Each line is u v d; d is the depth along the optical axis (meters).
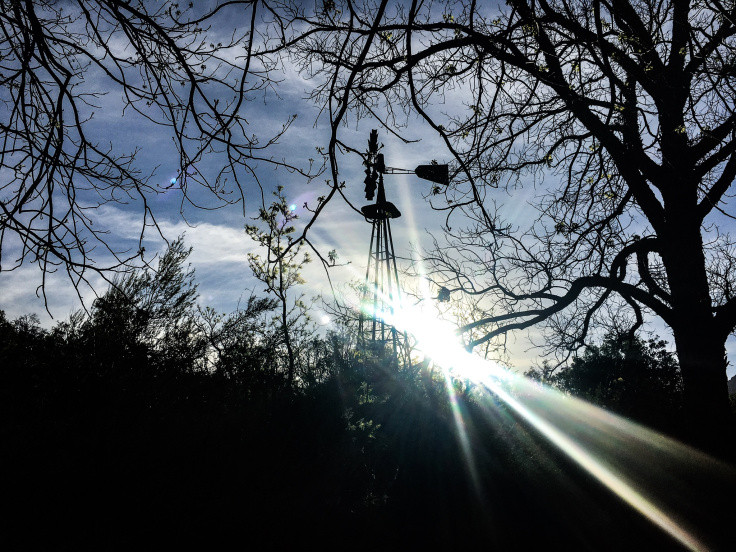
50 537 5.06
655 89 7.92
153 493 5.67
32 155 3.30
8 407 6.75
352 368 9.55
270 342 13.11
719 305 11.30
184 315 10.91
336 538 6.73
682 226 10.62
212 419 6.85
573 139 10.52
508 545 7.62
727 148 9.05
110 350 8.16
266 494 6.29
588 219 11.12
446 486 8.58
